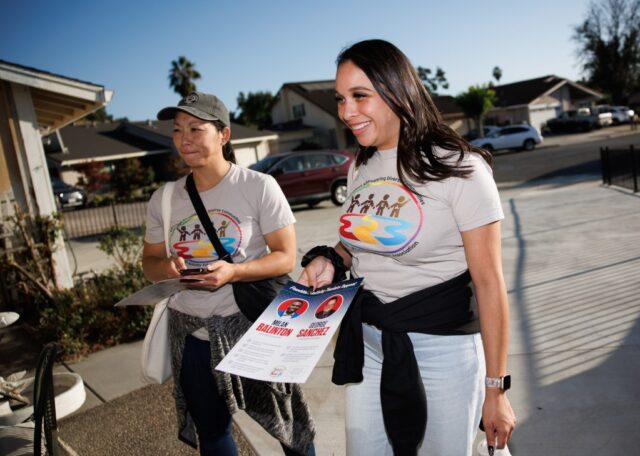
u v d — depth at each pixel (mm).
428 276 1619
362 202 1693
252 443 3080
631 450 2596
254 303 2141
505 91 47688
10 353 4984
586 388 3211
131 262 6227
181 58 44969
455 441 1618
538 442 2750
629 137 29031
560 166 18703
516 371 3539
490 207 1497
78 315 5137
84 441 3289
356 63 1562
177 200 2275
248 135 31328
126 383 4125
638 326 3973
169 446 3156
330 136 37594
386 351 1636
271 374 1521
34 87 6242
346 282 1698
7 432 2322
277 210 2195
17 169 6270
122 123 35156
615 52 50906
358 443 1751
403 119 1552
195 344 2213
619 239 6703
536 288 5188
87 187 27984
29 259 6148
